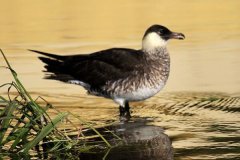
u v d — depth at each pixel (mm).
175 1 27312
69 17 24781
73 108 14688
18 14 25438
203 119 13578
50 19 24531
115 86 14555
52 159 11336
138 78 14492
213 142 11938
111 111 14523
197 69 17578
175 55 19156
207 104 14727
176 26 22922
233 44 20156
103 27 23125
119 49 15000
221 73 17094
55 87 16547
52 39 21609
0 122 11852
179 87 16156
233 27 22516
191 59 18625
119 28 22953
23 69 18156
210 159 10953
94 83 14844
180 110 14367
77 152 11695
